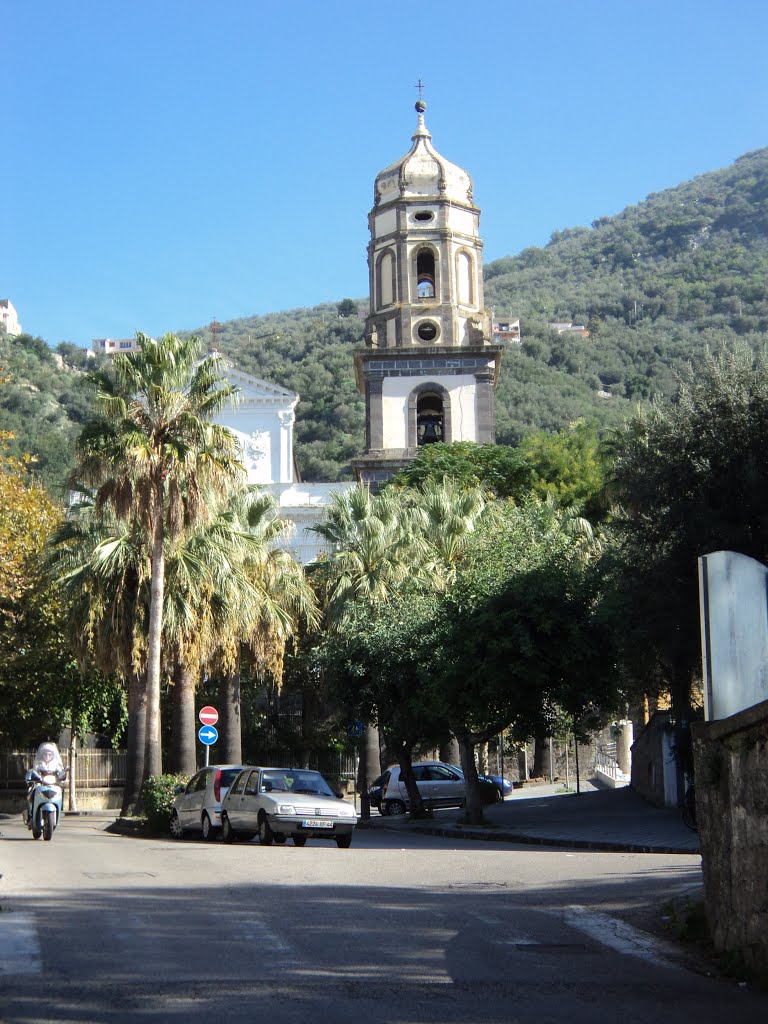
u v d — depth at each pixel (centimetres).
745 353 2755
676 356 18538
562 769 5347
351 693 3344
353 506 4169
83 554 3253
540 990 787
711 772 948
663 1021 706
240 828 2352
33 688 4103
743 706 980
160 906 1155
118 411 3016
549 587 2762
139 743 3209
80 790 4744
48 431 12888
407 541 4044
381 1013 709
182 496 3031
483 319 5875
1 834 2658
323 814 2220
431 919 1086
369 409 5775
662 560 2655
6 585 3447
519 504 5547
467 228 5900
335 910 1138
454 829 2769
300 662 4509
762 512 2562
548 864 1661
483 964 873
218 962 859
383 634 3197
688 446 2634
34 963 848
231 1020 682
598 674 2798
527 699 2834
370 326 5859
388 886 1368
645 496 2675
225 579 3219
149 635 3064
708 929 957
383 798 3919
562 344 18675
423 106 5962
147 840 2603
